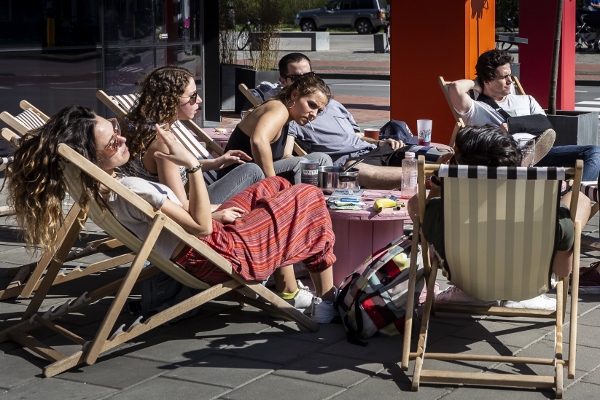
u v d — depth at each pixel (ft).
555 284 18.85
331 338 17.76
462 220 15.40
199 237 16.66
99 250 21.71
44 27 38.22
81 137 15.58
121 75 42.19
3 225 27.58
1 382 15.55
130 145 18.53
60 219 15.93
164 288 18.45
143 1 42.98
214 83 50.37
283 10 62.75
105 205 15.85
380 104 61.72
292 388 15.26
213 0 48.98
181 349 17.15
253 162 22.75
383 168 24.57
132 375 15.87
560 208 15.44
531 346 17.21
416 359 15.67
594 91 72.33
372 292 17.54
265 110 22.22
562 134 33.12
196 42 46.52
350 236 20.62
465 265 15.96
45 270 22.29
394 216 19.26
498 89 27.81
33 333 18.12
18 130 21.47
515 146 15.64
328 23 152.15
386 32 114.42
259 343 17.47
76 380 15.66
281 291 18.89
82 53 40.09
